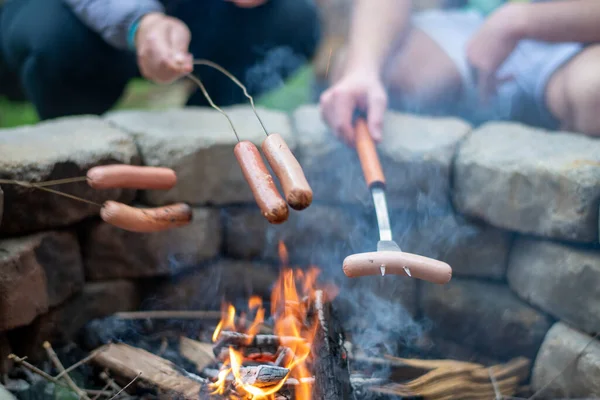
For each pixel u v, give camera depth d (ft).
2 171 4.40
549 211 4.47
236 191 5.07
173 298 5.24
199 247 5.11
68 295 4.81
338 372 4.13
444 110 6.18
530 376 4.70
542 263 4.60
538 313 4.74
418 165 4.90
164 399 4.37
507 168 4.62
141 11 5.43
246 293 5.31
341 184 5.07
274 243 5.23
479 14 6.69
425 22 6.41
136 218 4.26
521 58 5.81
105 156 4.73
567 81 5.18
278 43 6.86
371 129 4.88
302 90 9.41
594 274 4.33
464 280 5.02
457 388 4.47
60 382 4.33
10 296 4.39
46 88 6.26
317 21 7.15
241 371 4.14
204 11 6.56
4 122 8.72
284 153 3.70
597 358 4.26
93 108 6.59
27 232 4.58
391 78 6.14
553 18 5.27
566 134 5.03
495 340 4.90
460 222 4.95
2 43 6.69
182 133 4.99
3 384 4.46
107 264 5.00
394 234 5.09
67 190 4.63
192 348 4.79
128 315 4.99
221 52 6.80
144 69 5.33
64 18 6.01
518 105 5.96
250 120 5.33
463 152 4.88
